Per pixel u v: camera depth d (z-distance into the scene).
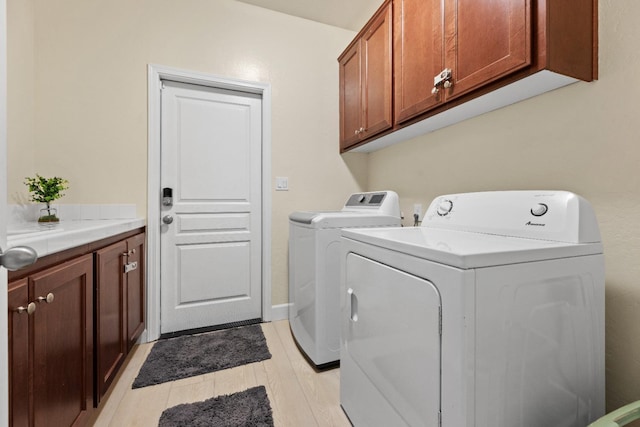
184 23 2.01
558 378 0.78
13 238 0.76
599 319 0.85
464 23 1.19
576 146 1.08
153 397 1.35
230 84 2.13
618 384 0.98
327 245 1.57
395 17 1.65
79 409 1.01
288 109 2.31
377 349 0.97
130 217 1.87
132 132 1.88
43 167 1.70
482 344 0.67
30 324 0.75
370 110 1.94
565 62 0.96
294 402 1.32
